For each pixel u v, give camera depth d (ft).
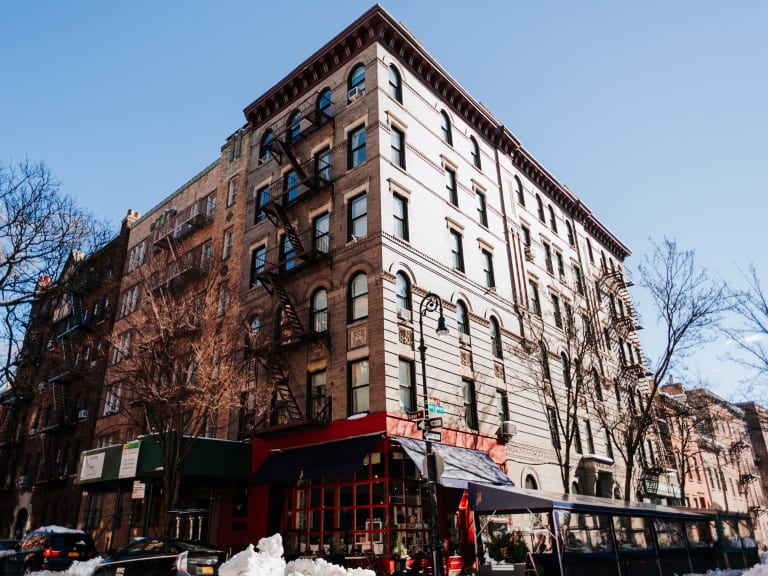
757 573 48.96
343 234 73.97
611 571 49.37
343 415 64.59
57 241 69.10
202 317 71.82
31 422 127.44
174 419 64.85
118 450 71.77
